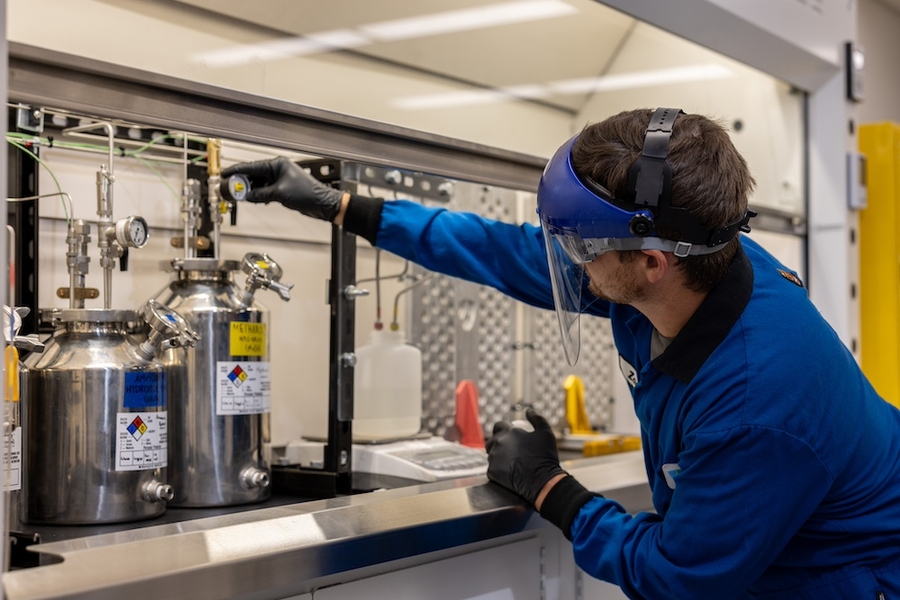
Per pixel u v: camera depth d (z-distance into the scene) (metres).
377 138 1.60
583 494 1.46
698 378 1.25
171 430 1.51
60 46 1.50
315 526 1.29
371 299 2.09
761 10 2.19
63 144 1.65
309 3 1.86
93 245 1.73
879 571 1.30
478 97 2.46
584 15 2.42
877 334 2.66
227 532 1.23
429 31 2.18
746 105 2.63
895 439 1.40
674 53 2.56
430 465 1.75
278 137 1.45
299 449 1.76
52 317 1.41
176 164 1.87
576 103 2.74
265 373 1.59
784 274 1.40
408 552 1.36
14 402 1.21
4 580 0.99
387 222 1.67
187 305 1.52
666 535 1.26
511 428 1.64
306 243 2.11
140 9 1.61
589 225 1.20
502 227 1.71
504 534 1.53
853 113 2.61
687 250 1.18
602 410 2.68
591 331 2.63
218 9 1.73
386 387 1.95
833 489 1.28
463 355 2.22
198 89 1.33
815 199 2.61
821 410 1.20
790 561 1.34
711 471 1.20
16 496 1.23
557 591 1.80
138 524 1.35
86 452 1.33
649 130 1.19
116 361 1.35
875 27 3.87
